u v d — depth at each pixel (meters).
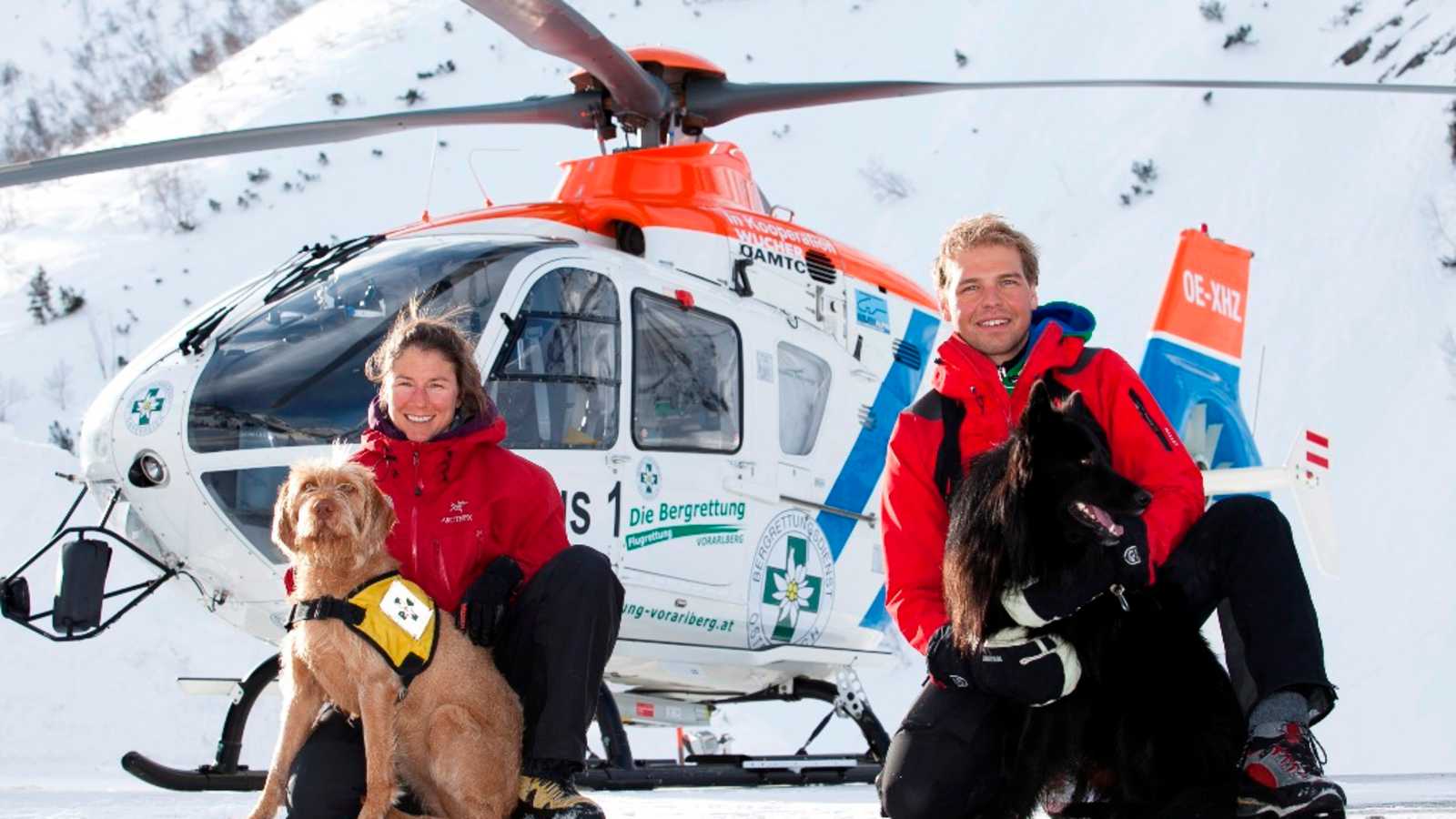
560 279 5.86
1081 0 32.50
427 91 38.75
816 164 30.09
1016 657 3.00
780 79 34.72
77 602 5.33
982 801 3.19
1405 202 22.41
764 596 6.39
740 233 6.67
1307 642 2.96
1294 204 23.48
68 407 26.16
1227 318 7.12
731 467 6.26
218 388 5.39
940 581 3.35
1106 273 23.73
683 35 37.53
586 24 6.05
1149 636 3.02
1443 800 4.43
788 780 6.63
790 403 6.70
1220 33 28.83
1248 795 2.95
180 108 43.38
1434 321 20.06
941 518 3.37
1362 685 14.71
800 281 6.86
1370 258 21.64
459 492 3.26
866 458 6.96
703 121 7.31
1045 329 3.41
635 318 6.04
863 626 6.96
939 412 3.41
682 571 6.04
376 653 2.90
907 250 26.78
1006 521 2.99
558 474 5.64
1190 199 24.64
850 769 6.79
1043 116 28.88
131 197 34.94
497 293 5.69
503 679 3.14
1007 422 3.36
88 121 52.84
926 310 7.54
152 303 29.48
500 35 40.34
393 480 3.25
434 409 3.22
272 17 57.00
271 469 5.33
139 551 5.53
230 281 30.23
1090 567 2.96
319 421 5.39
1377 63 26.25
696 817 3.90
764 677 6.82
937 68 32.72
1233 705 3.03
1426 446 17.95
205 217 32.91
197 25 57.50
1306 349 20.34
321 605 2.91
